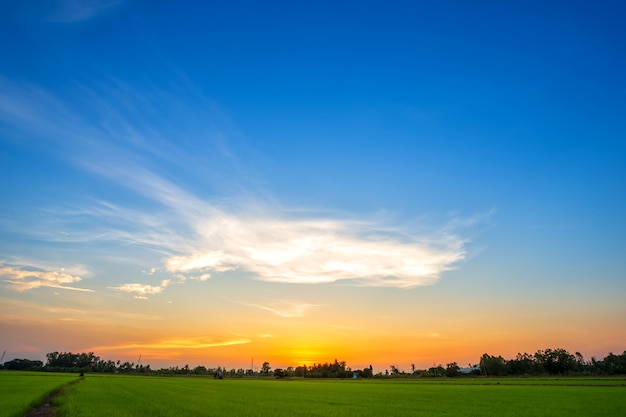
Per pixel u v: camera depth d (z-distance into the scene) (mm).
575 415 30516
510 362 177750
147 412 31250
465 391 66625
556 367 163250
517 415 30922
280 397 51531
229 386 83750
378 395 57438
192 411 32375
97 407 34844
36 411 33469
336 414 31922
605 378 118625
